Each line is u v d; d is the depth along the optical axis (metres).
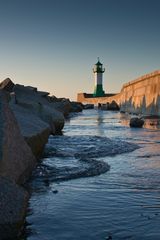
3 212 6.76
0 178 7.46
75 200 8.71
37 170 11.91
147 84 64.56
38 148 13.70
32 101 26.89
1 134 9.55
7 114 10.32
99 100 119.62
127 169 12.58
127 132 28.14
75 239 6.41
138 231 6.74
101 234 6.61
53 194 9.27
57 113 26.86
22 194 7.26
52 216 7.59
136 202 8.54
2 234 6.60
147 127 33.38
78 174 11.55
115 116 58.12
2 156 9.04
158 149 17.81
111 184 10.34
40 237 6.55
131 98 76.69
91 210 7.96
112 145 18.83
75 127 33.84
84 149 17.11
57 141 20.14
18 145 10.37
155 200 8.70
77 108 80.81
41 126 14.34
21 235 6.66
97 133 27.23
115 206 8.23
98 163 13.34
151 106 59.59
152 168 12.77
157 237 6.45
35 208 8.12
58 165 12.89
